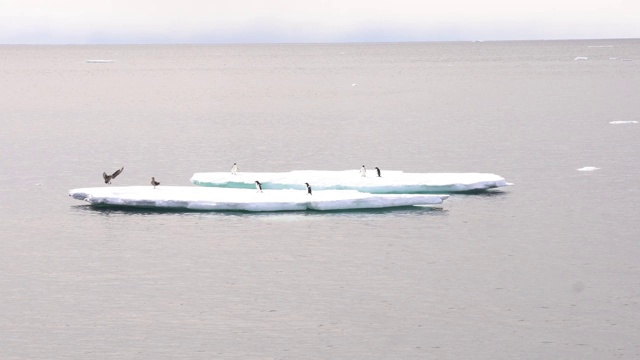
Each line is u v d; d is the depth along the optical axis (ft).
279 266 627.46
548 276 604.49
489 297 565.12
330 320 529.45
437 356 481.05
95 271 622.13
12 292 581.12
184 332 513.45
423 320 529.04
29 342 501.56
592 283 589.32
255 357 480.64
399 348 490.90
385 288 582.35
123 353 486.79
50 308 552.00
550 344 494.59
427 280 597.52
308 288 583.58
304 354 483.92
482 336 505.25
